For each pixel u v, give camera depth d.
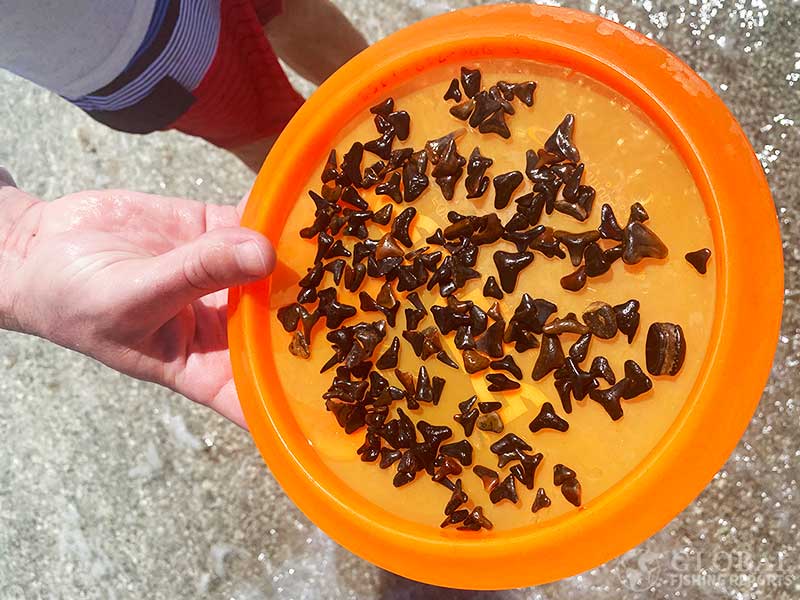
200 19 0.42
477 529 0.34
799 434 0.51
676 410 0.32
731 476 0.52
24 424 0.60
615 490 0.32
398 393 0.35
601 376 0.33
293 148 0.36
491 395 0.34
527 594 0.53
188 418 0.58
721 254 0.32
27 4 0.34
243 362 0.36
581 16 0.34
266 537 0.57
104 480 0.59
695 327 0.32
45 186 0.61
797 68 0.51
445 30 0.35
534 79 0.34
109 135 0.60
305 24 0.52
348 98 0.36
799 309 0.50
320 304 0.36
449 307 0.34
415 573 0.34
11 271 0.44
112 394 0.59
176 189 0.59
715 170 0.32
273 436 0.36
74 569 0.59
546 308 0.33
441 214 0.35
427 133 0.36
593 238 0.33
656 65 0.32
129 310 0.39
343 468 0.36
